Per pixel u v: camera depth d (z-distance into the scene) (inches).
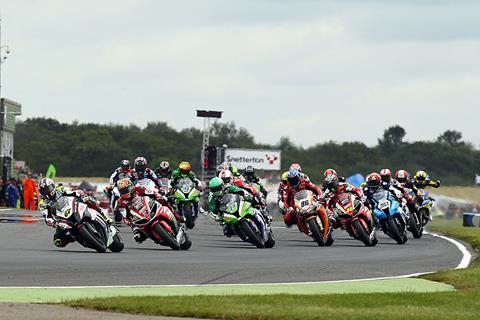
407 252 2456.9
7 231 3026.6
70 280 1654.8
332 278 1759.4
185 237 2384.4
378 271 1898.4
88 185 6230.3
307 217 2650.1
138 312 1317.7
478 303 1424.7
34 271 1779.0
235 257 2183.8
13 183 4864.7
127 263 1948.8
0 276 1701.5
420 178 3484.3
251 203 2564.0
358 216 2699.3
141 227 2320.4
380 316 1280.8
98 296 1469.0
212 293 1519.4
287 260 2124.8
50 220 2225.6
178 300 1396.4
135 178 3051.2
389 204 2790.4
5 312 1279.5
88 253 2199.8
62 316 1259.8
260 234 2546.8
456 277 1728.6
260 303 1384.1
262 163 7185.0
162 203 2337.6
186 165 3378.4
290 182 2674.7
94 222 2207.2
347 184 2741.1
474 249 2603.3
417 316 1286.9
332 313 1300.4
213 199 2593.5
